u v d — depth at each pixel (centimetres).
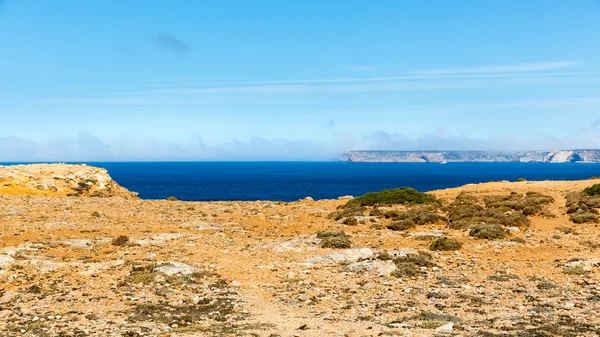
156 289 1884
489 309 1599
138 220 3897
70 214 4091
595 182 5834
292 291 1891
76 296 1766
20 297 1722
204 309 1636
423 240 3028
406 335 1291
